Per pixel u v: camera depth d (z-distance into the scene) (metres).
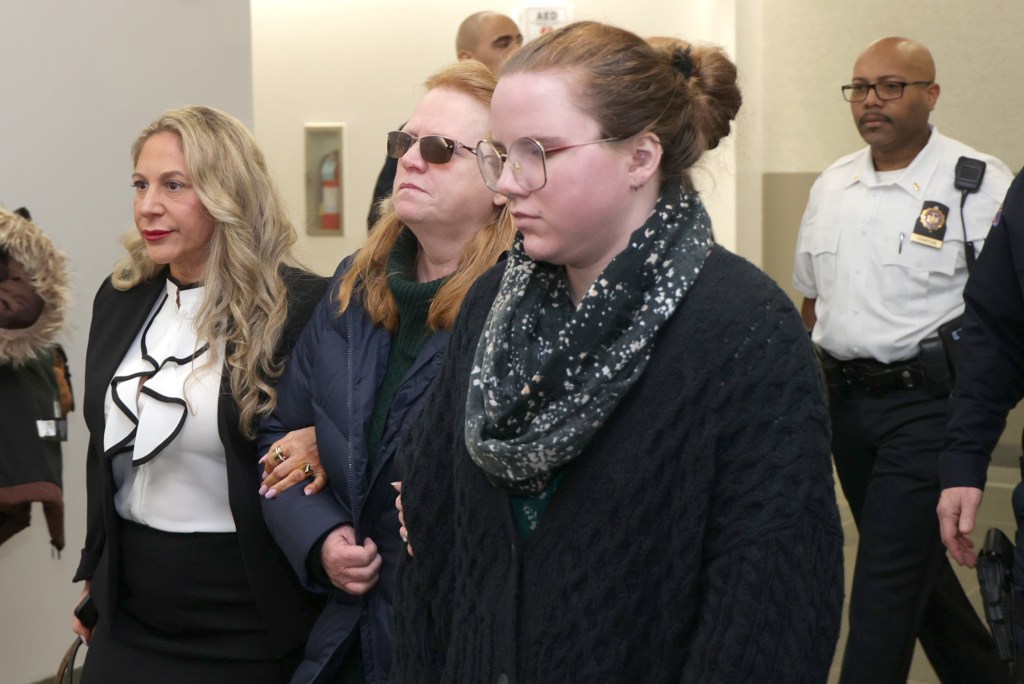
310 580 2.13
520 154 1.31
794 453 1.25
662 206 1.32
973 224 3.65
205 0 4.45
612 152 1.30
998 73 6.96
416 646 1.56
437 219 2.03
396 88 7.16
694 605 1.29
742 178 7.37
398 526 2.05
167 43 4.29
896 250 3.68
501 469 1.33
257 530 2.26
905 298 3.64
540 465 1.30
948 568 3.48
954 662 3.47
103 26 4.05
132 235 2.51
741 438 1.26
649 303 1.28
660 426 1.28
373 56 7.17
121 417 2.33
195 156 2.32
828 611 1.26
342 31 7.18
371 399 2.09
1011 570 2.40
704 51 1.67
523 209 1.32
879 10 7.35
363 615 2.08
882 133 3.80
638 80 1.31
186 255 2.40
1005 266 2.46
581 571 1.30
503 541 1.40
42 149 3.86
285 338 2.32
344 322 2.16
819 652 1.25
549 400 1.32
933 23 7.15
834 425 3.75
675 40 1.69
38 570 3.88
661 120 1.33
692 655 1.26
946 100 7.13
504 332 1.39
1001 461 6.55
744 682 1.22
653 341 1.30
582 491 1.31
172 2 4.30
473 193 2.03
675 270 1.29
